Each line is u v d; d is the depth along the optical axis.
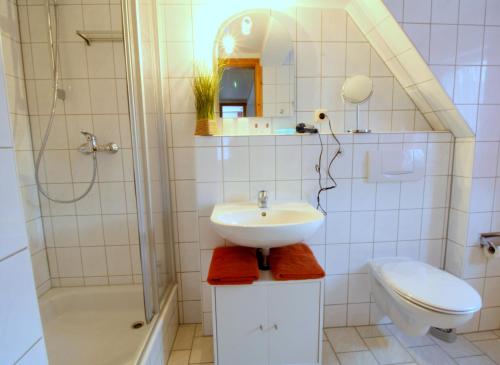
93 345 1.36
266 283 1.18
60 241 1.59
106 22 1.45
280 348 1.24
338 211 1.55
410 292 1.20
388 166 1.51
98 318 1.56
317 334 1.24
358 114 1.64
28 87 1.43
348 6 1.54
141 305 1.63
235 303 1.19
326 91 1.63
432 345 1.49
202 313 1.57
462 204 1.53
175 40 1.53
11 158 0.46
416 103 1.66
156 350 1.24
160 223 1.55
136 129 1.22
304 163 1.49
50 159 1.51
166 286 1.62
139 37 1.22
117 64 1.49
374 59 1.63
